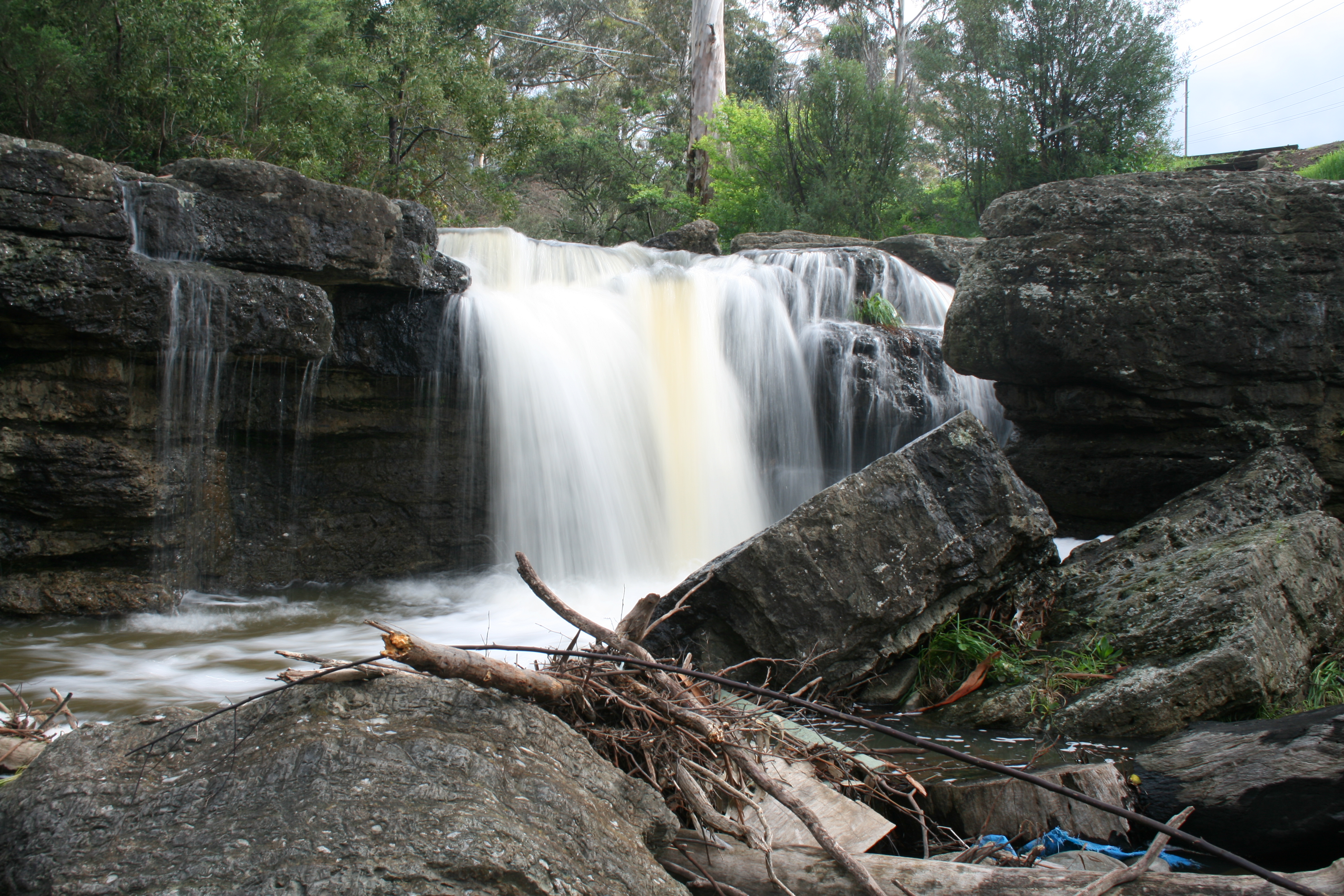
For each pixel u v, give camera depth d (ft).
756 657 16.26
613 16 137.59
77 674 19.48
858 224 71.72
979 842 10.98
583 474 32.96
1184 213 27.09
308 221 26.63
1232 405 27.04
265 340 25.36
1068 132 70.95
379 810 7.01
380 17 77.36
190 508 26.03
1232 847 11.27
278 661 20.97
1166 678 15.40
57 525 23.66
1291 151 89.10
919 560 17.78
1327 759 11.29
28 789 7.88
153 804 7.50
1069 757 14.20
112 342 22.85
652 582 31.35
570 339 33.96
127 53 47.62
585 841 7.53
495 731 8.54
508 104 71.36
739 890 8.59
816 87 73.31
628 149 122.21
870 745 14.84
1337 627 18.49
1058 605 19.54
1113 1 69.21
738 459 37.88
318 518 29.89
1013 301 28.22
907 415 38.22
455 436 31.48
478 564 32.14
